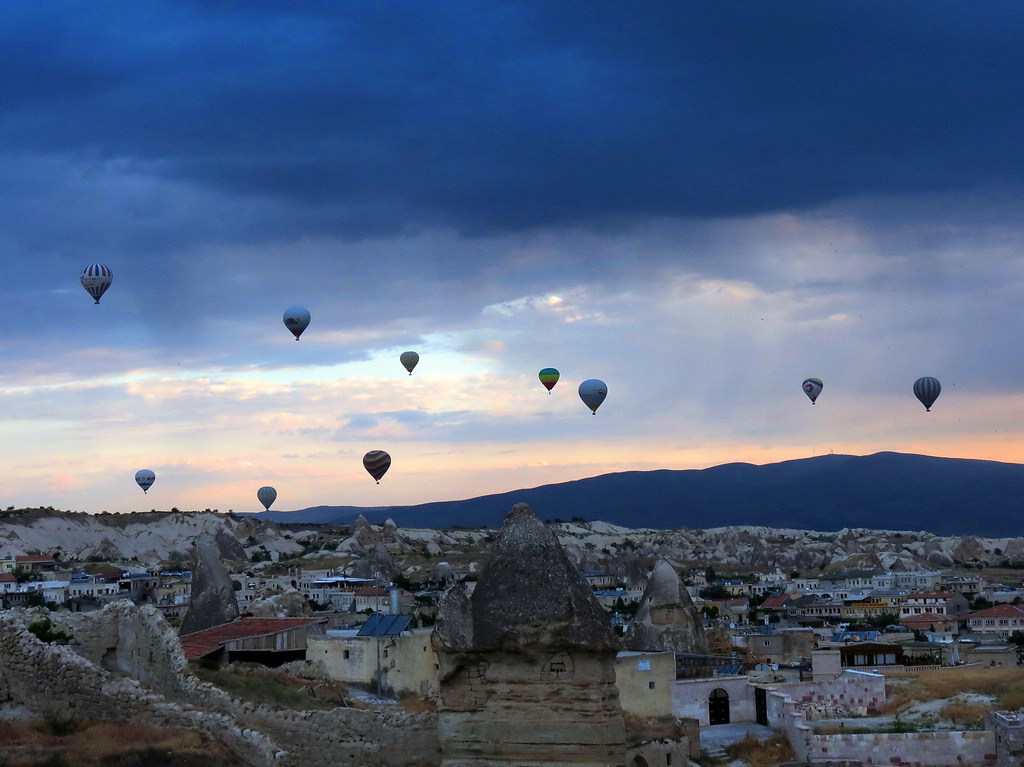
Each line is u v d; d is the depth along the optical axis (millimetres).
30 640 41750
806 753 62188
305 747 40875
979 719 66062
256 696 44188
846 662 91000
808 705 69500
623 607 199750
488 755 36562
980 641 127062
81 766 35188
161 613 46469
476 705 37031
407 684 56375
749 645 103250
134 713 40281
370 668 55469
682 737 55031
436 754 40812
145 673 44875
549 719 36406
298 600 107750
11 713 40562
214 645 53281
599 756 36094
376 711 41688
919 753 61469
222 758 37562
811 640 104375
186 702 41906
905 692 71750
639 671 61812
